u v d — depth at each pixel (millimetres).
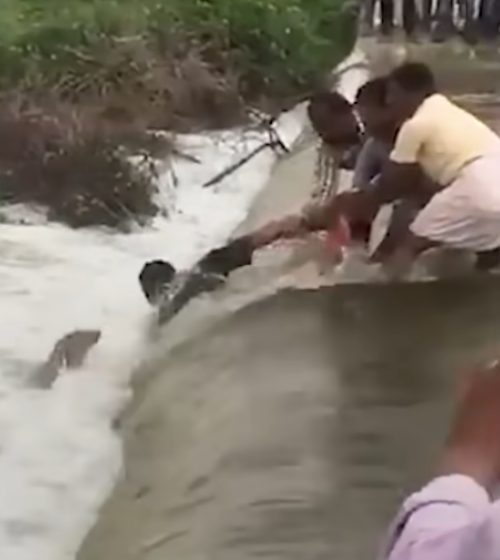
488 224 7020
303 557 4453
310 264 7367
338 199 7449
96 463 6352
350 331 6352
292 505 4770
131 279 8992
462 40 17562
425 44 17438
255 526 4680
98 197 10258
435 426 5316
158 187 10742
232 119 12906
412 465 4984
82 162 10484
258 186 11141
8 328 8008
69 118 11180
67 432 6664
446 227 7109
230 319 6746
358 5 17797
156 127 12164
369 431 5250
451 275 7125
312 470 4988
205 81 13008
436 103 7055
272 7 15297
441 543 2346
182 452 5512
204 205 10641
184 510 4977
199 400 5941
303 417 5430
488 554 2270
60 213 10227
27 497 6055
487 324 6430
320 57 15477
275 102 14461
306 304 6766
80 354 7539
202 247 9664
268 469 5051
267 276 7344
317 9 16531
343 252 7395
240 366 6074
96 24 13719
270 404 5602
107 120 11719
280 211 9406
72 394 7098
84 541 5398
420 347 6152
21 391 7160
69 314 8289
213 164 11719
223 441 5352
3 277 8914
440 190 7113
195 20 14633
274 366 5980
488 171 6980
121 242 9773
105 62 12742
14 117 10820
